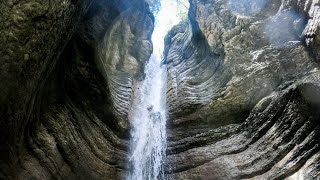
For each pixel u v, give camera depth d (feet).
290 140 30.94
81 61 36.01
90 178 33.73
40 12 24.31
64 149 31.71
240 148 34.37
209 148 35.94
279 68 35.78
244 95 37.24
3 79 23.80
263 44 39.01
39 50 25.31
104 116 38.73
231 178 32.48
